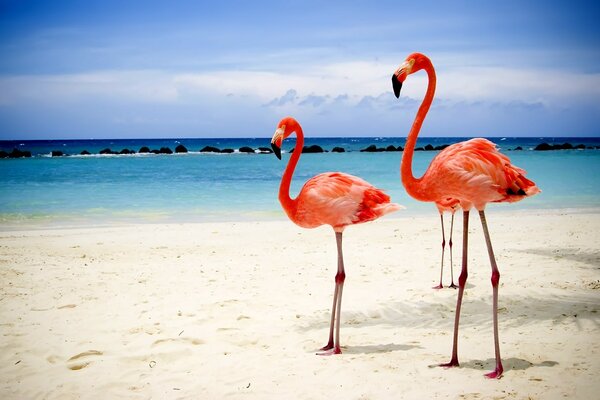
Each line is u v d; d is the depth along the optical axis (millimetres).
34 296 7129
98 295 7195
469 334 5414
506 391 3961
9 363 4867
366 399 3938
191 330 5723
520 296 6688
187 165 40156
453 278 7980
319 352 5035
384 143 159375
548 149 71938
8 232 12883
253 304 6742
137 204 18688
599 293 6672
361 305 6668
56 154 56281
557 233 11828
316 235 12391
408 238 11766
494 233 12102
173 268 8930
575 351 4727
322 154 60156
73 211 16938
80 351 5105
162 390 4250
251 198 20547
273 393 4117
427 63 4875
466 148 4570
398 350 5027
